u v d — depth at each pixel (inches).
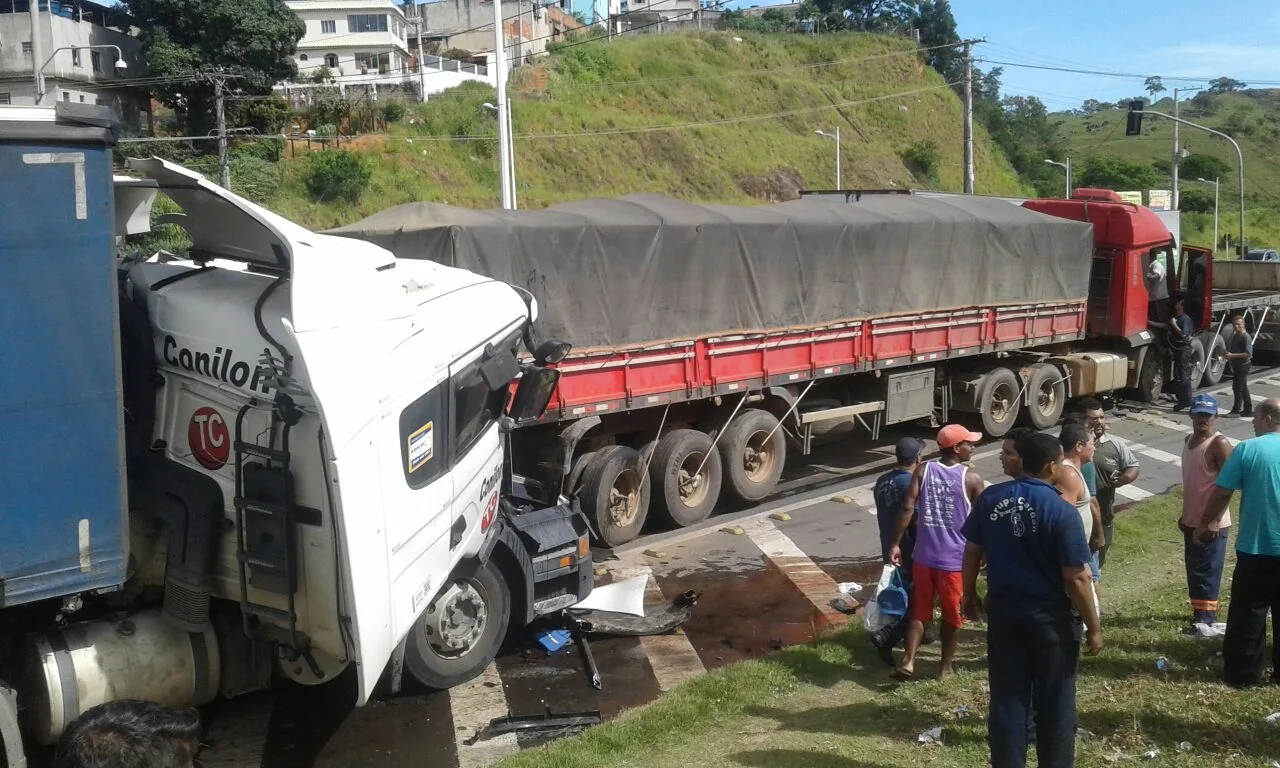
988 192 2583.7
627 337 393.7
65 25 1381.6
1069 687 185.3
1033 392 616.1
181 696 216.4
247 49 1398.9
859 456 568.1
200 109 1411.2
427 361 223.8
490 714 254.5
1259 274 912.9
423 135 1584.6
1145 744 208.1
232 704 257.6
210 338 208.4
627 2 3503.9
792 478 522.9
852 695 252.5
